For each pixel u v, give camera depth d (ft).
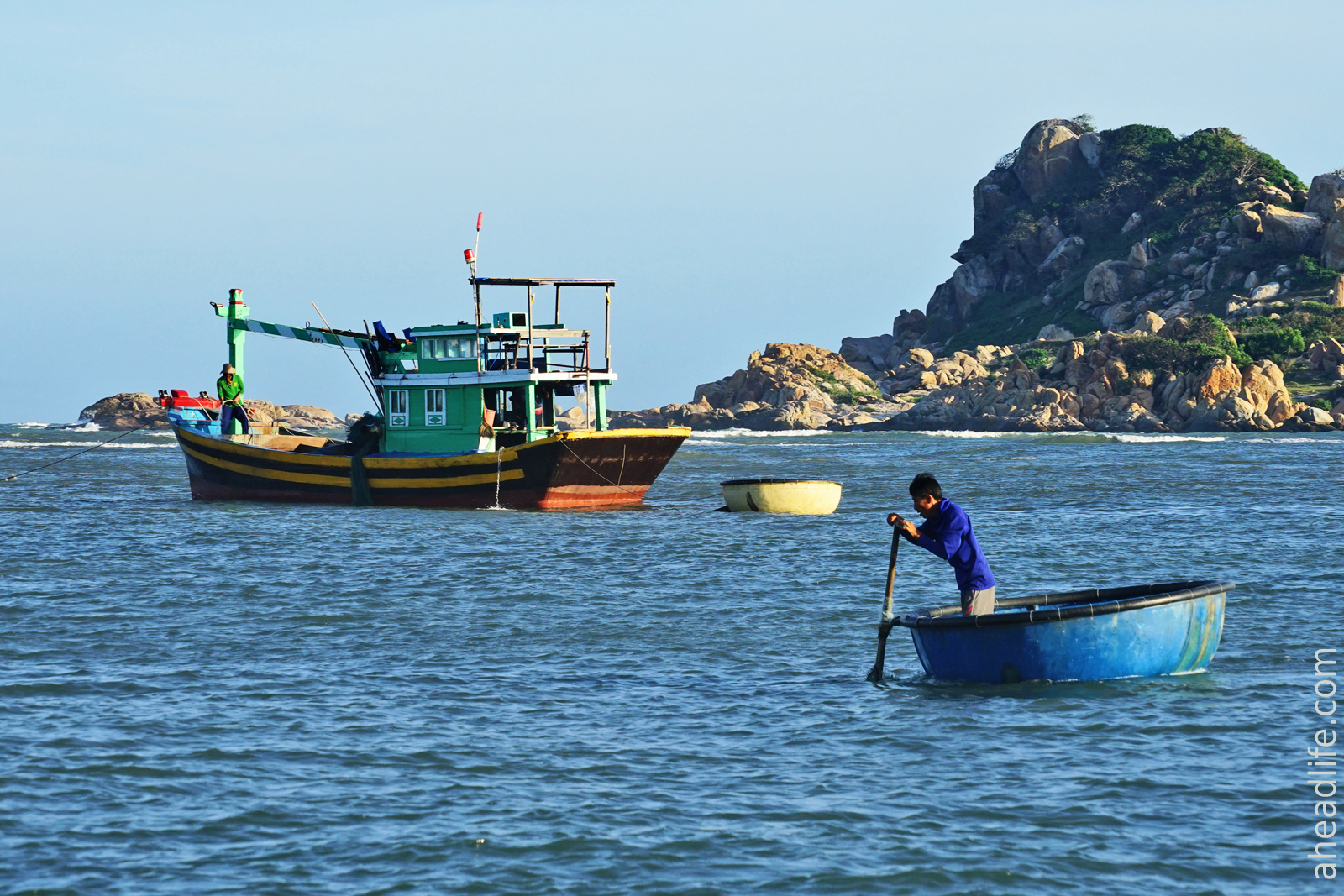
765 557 166.20
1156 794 68.28
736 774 72.18
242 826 64.64
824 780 71.05
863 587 140.56
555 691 91.71
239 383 257.96
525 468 222.07
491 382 223.10
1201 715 82.64
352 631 115.44
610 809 66.80
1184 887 56.85
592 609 126.82
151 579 148.05
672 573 151.53
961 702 87.04
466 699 89.56
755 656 103.91
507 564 158.71
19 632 115.24
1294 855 60.23
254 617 122.83
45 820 65.41
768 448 626.23
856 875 58.39
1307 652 101.40
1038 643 89.66
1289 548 173.88
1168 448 579.48
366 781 71.46
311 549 173.88
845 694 89.97
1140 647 90.89
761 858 60.34
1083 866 59.16
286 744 78.33
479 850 61.52
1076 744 76.95
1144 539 189.67
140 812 66.64
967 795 68.39
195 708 86.99
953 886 57.21
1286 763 72.90
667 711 85.81
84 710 86.38
